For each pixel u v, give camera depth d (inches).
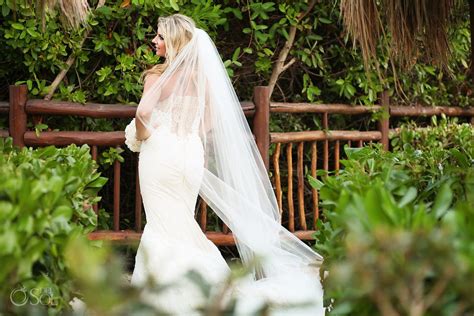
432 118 321.4
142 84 273.6
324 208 132.9
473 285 72.7
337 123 315.0
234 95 239.0
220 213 239.9
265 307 71.7
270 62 293.1
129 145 236.2
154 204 221.5
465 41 310.3
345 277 75.0
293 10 288.5
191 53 227.5
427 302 73.4
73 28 243.4
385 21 225.6
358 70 299.4
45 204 99.0
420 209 83.3
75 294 108.7
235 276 71.9
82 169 148.1
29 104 253.8
